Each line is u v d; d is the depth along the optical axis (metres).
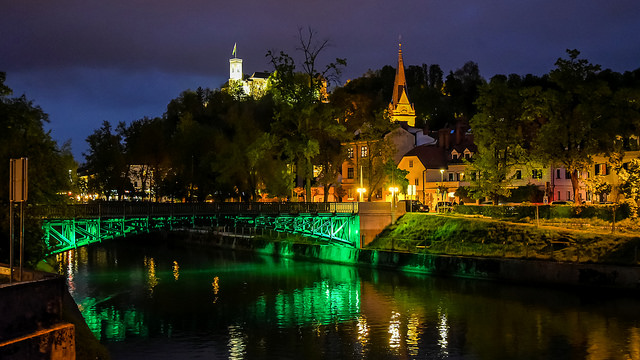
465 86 191.62
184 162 99.62
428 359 38.56
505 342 41.91
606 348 40.03
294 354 39.72
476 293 57.44
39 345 19.59
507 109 80.25
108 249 103.50
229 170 88.44
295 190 113.69
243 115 104.31
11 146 43.88
